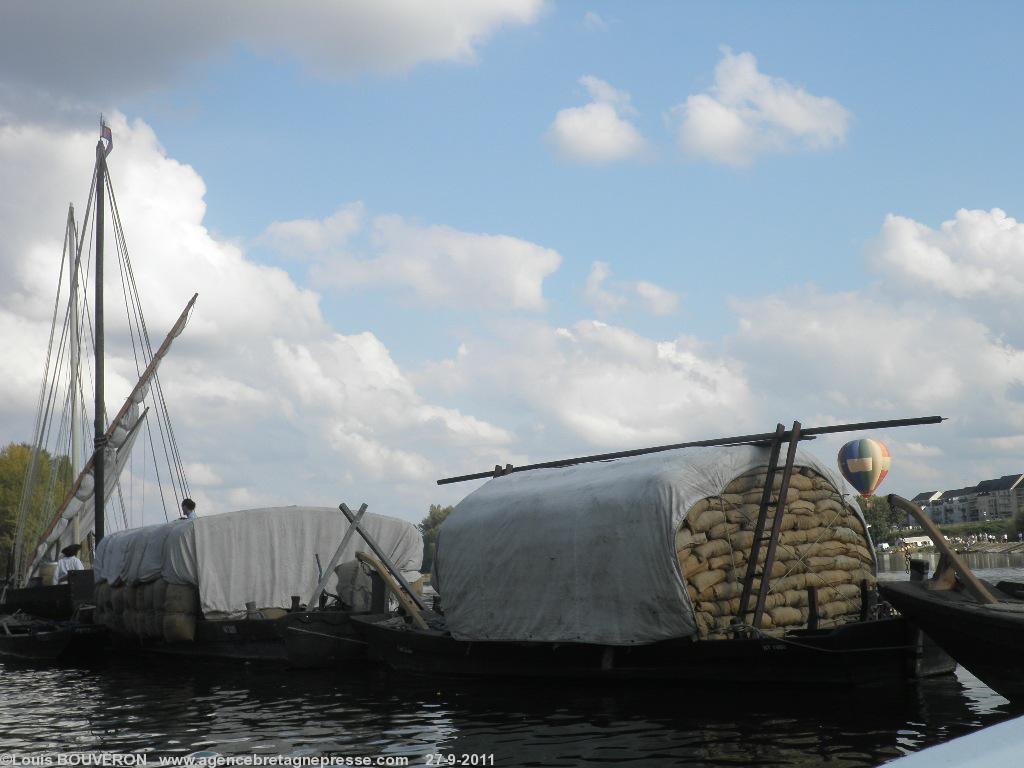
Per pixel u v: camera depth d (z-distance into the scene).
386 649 19.20
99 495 42.12
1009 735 1.69
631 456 17.12
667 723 12.08
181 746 12.37
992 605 12.06
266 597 23.42
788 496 15.69
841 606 16.06
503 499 16.95
